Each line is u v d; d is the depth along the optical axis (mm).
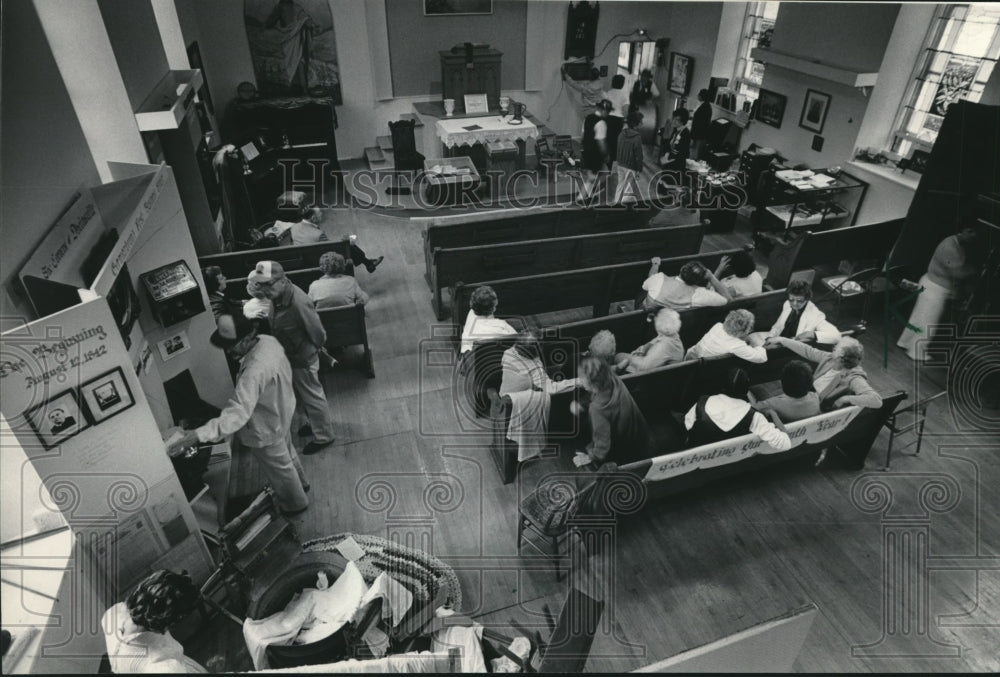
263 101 9312
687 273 5426
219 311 5004
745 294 5977
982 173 5918
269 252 6414
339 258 5613
